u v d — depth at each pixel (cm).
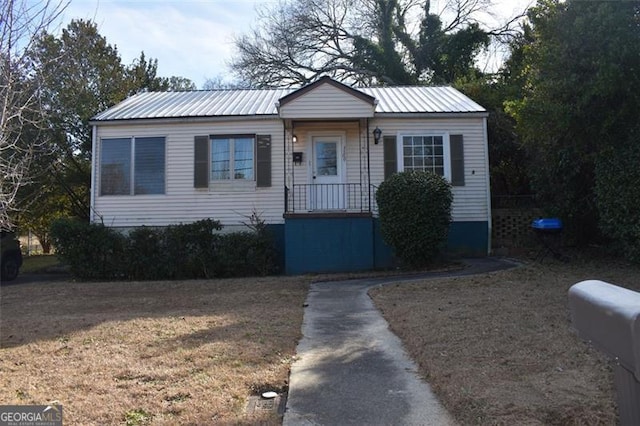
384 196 1218
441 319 651
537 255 1273
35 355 545
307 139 1452
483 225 1424
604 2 909
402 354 535
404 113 1425
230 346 561
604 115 955
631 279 875
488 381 421
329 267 1314
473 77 2389
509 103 1166
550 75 986
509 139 1622
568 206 1258
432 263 1255
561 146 1140
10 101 521
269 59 3102
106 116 1466
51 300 970
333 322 696
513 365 459
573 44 932
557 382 412
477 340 545
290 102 1360
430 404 398
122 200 1445
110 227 1400
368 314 743
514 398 382
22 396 417
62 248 1330
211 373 471
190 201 1443
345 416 379
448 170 1435
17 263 1488
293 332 629
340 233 1323
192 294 998
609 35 891
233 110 1492
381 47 2930
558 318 625
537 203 1471
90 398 412
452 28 2955
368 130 1441
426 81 2866
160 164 1448
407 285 960
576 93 952
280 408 398
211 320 707
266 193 1439
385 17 2970
